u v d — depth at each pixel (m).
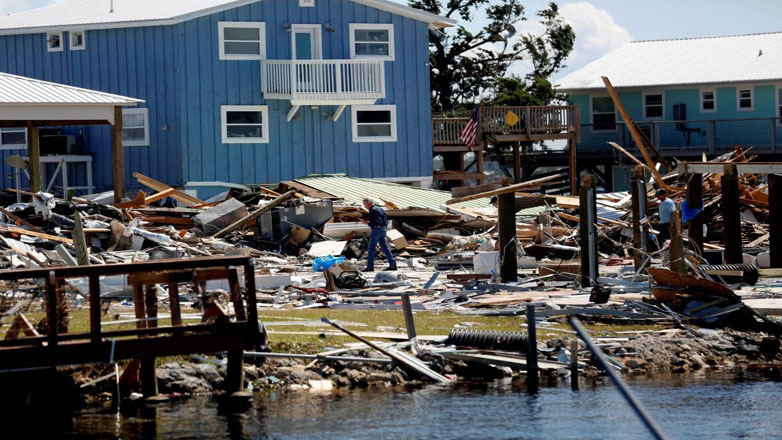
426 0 79.06
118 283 29.44
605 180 81.00
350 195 55.31
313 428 19.19
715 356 25.27
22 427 19.36
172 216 48.94
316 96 60.75
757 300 30.23
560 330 26.36
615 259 43.69
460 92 80.19
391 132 64.62
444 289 34.31
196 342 20.06
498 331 24.78
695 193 38.72
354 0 62.91
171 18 59.41
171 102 60.72
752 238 48.56
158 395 21.11
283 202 49.03
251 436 18.72
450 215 51.59
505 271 35.34
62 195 60.47
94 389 21.27
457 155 72.44
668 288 28.52
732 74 79.38
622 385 11.63
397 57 64.38
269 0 61.50
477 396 21.58
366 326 26.16
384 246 42.28
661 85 79.50
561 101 84.56
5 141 62.81
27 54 63.81
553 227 49.56
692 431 19.16
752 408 20.73
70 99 48.81
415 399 21.31
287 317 27.38
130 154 61.88
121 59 61.62
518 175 68.81
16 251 35.97
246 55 61.31
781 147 76.94
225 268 20.41
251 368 22.45
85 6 67.62
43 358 19.36
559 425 19.47
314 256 45.28
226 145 61.16
